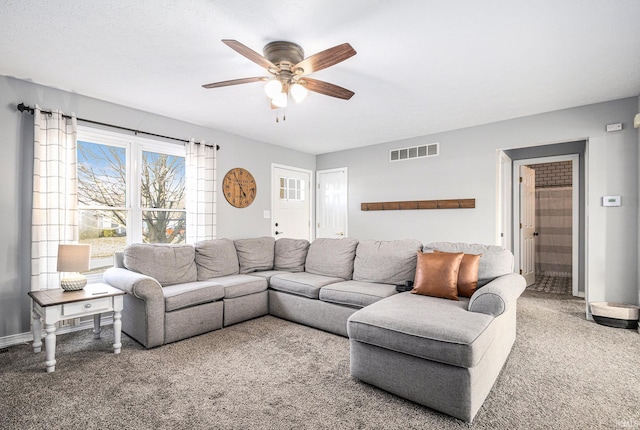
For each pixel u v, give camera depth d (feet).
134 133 12.11
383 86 10.12
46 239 9.72
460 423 5.57
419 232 16.05
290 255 13.73
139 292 8.68
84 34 7.23
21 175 9.56
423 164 15.96
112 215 11.82
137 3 6.14
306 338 9.73
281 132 15.47
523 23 6.81
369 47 7.79
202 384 6.92
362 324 6.73
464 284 8.45
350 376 7.29
